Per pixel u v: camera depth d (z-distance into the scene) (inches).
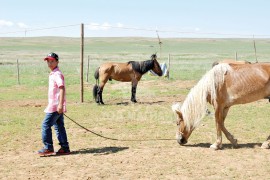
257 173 279.9
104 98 760.3
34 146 374.3
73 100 721.0
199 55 3248.0
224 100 346.6
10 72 1433.3
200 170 288.5
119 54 3585.1
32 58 2800.2
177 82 1029.2
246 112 563.2
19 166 305.0
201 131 438.3
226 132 353.7
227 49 5565.9
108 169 293.6
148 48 6156.5
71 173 285.0
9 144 382.3
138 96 789.2
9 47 6151.6
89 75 1299.2
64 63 2118.6
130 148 361.1
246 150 346.0
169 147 363.3
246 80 338.6
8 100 726.5
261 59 2426.2
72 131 445.1
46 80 1121.4
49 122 330.0
